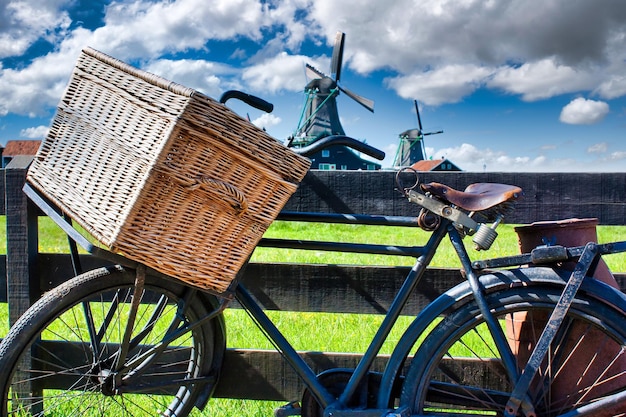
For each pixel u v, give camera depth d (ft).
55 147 6.89
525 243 7.82
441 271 9.11
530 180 9.01
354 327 13.06
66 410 9.16
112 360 7.70
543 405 7.21
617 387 7.20
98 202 6.13
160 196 6.00
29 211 9.14
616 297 6.57
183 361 8.70
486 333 11.94
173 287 7.59
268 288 9.37
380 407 7.25
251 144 6.26
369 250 7.46
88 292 7.11
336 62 146.51
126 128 6.18
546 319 7.51
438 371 9.00
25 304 9.16
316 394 7.54
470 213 7.04
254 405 9.68
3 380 6.82
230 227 6.41
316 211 9.34
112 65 6.50
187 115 5.90
